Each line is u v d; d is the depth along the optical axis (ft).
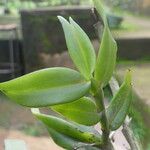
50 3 8.20
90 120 0.65
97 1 0.66
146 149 2.51
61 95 0.59
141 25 8.31
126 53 7.19
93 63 0.64
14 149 0.75
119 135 0.78
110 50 0.63
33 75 0.58
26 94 0.58
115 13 8.75
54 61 6.95
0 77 7.13
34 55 7.02
